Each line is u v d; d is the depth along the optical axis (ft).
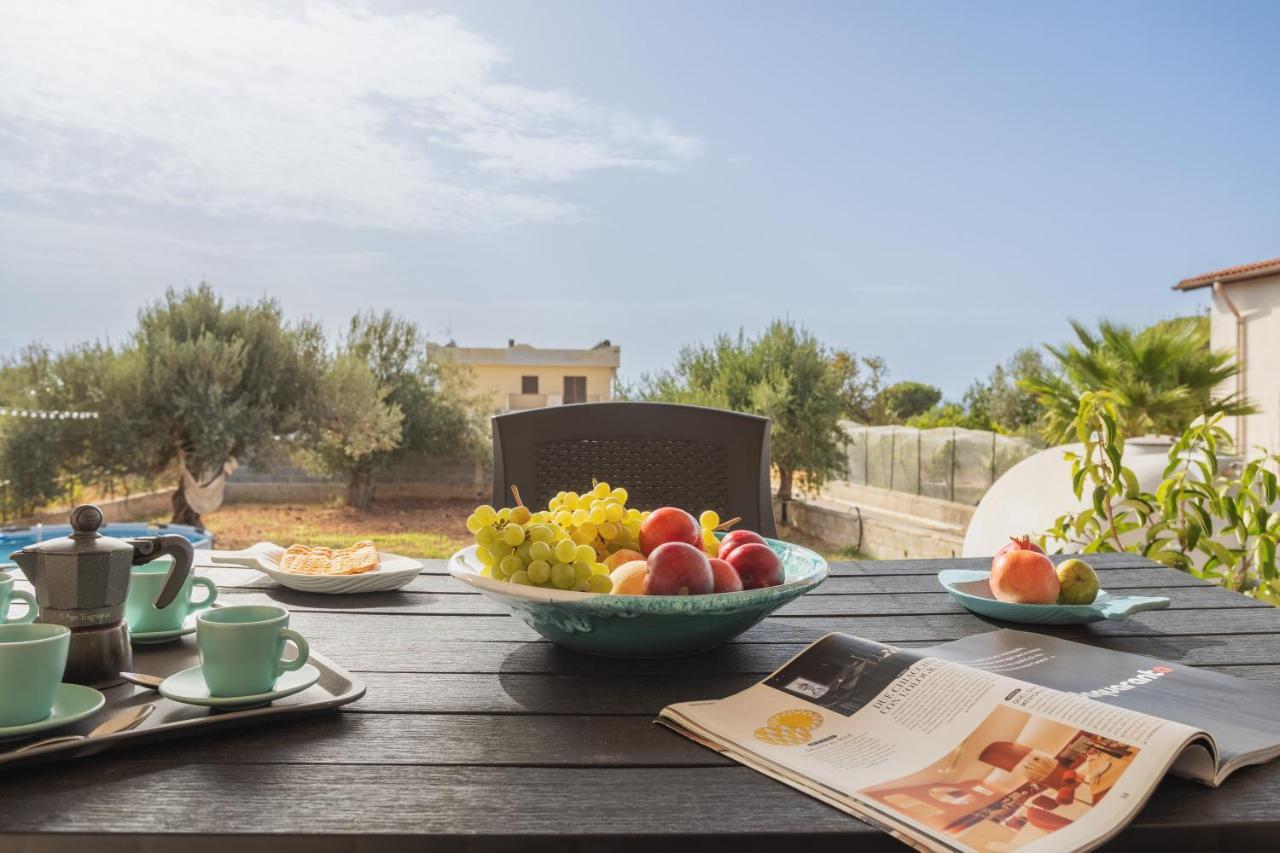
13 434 25.48
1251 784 1.91
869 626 3.35
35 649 2.00
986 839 1.64
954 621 3.44
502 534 2.71
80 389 26.66
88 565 2.41
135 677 2.40
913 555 24.34
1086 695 2.44
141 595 2.98
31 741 2.01
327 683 2.49
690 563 2.64
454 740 2.16
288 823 1.69
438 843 1.66
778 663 2.81
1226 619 3.47
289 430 30.78
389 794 1.84
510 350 77.20
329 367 32.35
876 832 1.69
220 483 29.04
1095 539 7.71
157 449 27.43
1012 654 2.86
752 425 5.79
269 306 31.27
